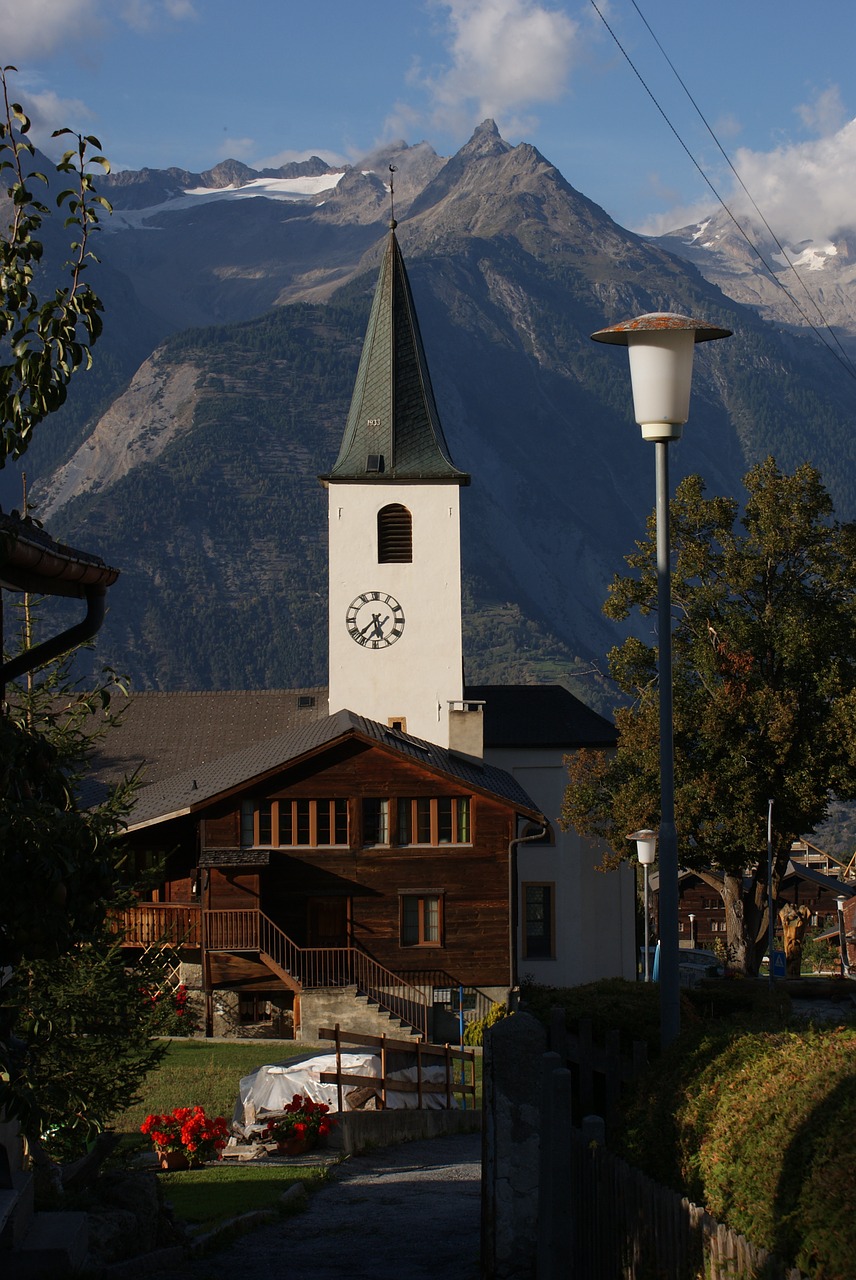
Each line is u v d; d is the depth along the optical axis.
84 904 8.42
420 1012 42.97
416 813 43.59
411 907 43.59
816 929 94.75
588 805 47.09
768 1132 9.17
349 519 52.41
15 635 17.92
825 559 47.41
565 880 52.62
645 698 47.12
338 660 52.16
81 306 9.45
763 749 45.00
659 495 13.09
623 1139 11.36
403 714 52.00
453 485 52.50
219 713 56.03
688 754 46.22
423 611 52.22
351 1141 24.23
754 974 46.81
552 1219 11.76
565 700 55.34
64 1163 17.52
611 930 52.59
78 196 9.67
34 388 9.27
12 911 8.02
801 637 45.38
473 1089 30.47
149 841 43.81
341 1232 16.69
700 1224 9.18
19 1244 12.98
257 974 41.78
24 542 10.04
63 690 17.67
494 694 55.62
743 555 47.59
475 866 43.66
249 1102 26.66
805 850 120.38
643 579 49.91
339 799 43.38
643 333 12.95
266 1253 15.55
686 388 13.04
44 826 8.23
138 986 16.94
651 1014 14.59
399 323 53.47
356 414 53.28
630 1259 10.29
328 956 42.09
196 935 42.25
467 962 43.56
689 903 96.12
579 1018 14.35
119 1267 13.66
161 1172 21.58
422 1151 24.94
